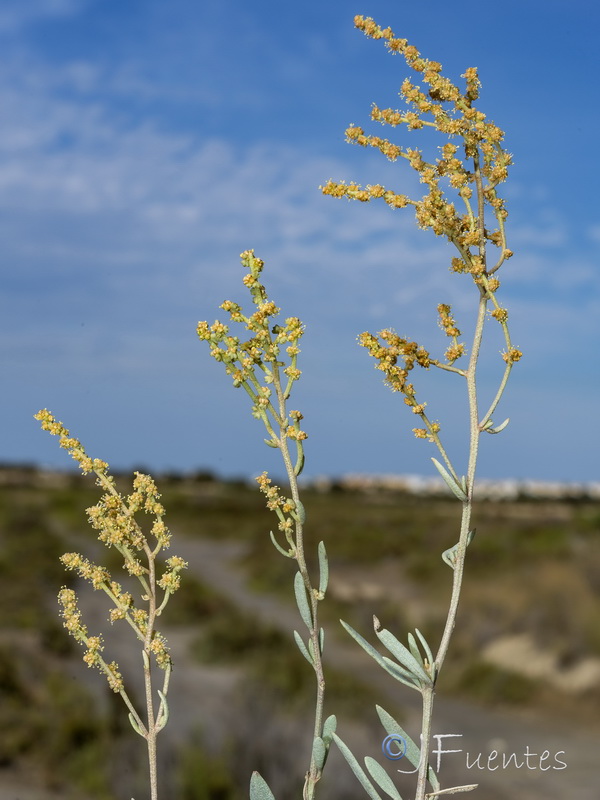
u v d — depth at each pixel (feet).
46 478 180.04
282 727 28.35
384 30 5.45
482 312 5.13
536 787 25.29
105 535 5.36
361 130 5.47
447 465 4.95
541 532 81.87
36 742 26.04
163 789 23.06
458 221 5.38
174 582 5.27
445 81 5.34
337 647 49.32
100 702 30.66
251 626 47.93
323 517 113.09
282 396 5.18
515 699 36.78
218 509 131.75
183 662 42.34
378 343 5.24
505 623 46.34
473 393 5.03
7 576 59.21
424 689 4.83
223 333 5.24
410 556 76.48
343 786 22.50
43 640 40.32
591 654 40.16
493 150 5.32
